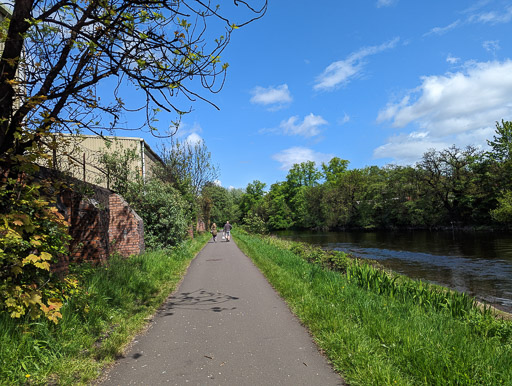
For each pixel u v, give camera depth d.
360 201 55.69
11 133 4.10
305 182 81.38
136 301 6.26
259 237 32.69
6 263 3.68
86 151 13.49
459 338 3.93
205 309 5.96
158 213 13.87
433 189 41.91
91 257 8.75
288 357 3.79
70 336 3.95
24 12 3.97
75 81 4.41
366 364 3.38
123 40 4.32
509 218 31.69
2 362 3.01
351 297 5.93
